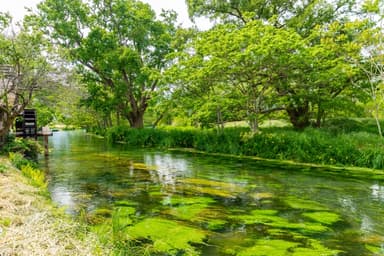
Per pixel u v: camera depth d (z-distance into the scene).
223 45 11.55
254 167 10.07
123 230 4.52
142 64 22.31
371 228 4.75
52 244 3.33
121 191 7.25
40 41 11.45
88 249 3.37
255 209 5.77
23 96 12.13
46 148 14.12
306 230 4.68
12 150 11.80
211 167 10.32
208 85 13.65
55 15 20.53
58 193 7.06
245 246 4.12
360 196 6.55
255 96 13.34
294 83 13.33
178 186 7.71
